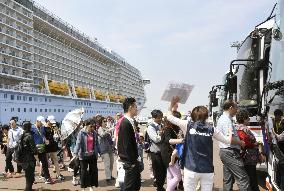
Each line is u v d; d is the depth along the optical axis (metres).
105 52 122.56
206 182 4.27
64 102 82.88
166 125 6.08
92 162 7.88
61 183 9.45
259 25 8.14
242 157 5.87
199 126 4.33
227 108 5.52
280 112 5.00
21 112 65.06
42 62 86.62
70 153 11.79
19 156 7.77
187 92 4.48
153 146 6.63
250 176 5.91
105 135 9.42
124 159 4.99
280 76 5.36
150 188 8.35
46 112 74.06
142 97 154.75
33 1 87.38
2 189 8.73
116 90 128.00
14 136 10.99
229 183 6.20
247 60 7.89
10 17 73.12
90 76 110.94
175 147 6.07
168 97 4.52
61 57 95.62
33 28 83.56
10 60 73.12
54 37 94.50
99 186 8.88
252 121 8.00
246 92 8.33
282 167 4.75
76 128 11.14
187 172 4.34
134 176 4.98
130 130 5.02
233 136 5.34
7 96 61.31
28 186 7.81
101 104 105.75
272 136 5.03
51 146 9.91
